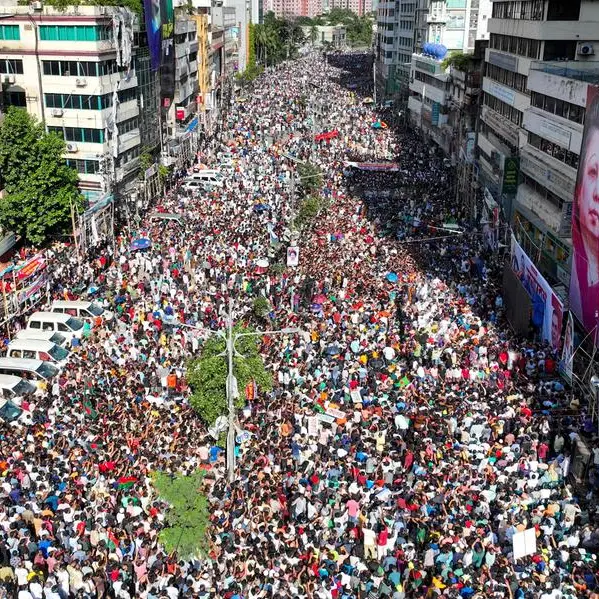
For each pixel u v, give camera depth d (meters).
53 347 44.00
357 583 26.03
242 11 192.25
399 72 153.38
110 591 26.14
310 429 35.62
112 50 71.00
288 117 139.62
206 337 43.88
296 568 26.44
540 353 44.41
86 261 59.91
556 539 28.45
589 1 61.91
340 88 193.38
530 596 25.03
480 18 118.19
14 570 26.72
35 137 60.59
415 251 65.50
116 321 48.44
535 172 60.75
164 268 58.59
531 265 48.59
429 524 28.77
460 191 87.75
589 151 45.28
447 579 26.19
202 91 123.81
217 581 26.06
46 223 60.72
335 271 58.09
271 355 43.50
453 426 36.00
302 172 85.00
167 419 36.75
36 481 31.09
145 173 80.19
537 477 32.12
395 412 37.69
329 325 48.38
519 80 68.81
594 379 37.59
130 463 32.69
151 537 28.06
